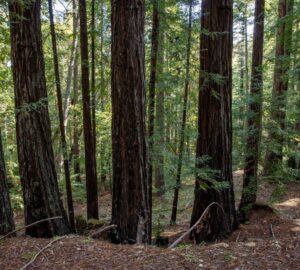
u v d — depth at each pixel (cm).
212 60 671
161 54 728
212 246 465
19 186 1133
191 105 990
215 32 639
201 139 698
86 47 722
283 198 1092
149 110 693
